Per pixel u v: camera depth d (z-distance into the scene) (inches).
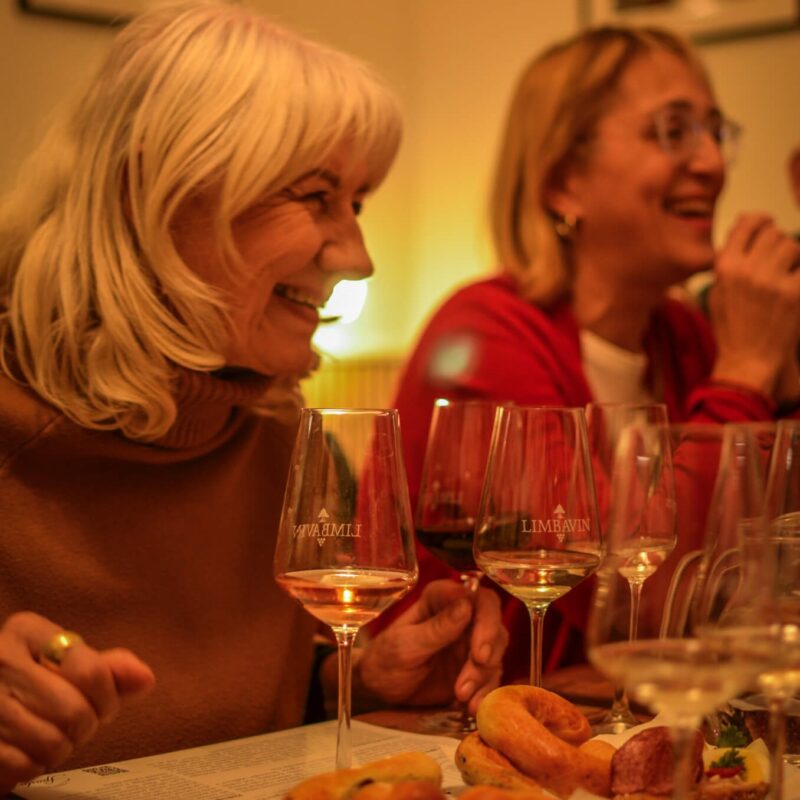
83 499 46.7
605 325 82.0
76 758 43.7
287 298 49.9
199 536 49.8
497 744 29.1
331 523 30.8
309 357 51.1
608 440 46.9
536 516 34.9
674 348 86.1
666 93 79.2
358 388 169.5
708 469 26.5
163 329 46.1
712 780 28.6
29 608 45.0
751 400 70.8
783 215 142.3
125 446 47.3
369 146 49.1
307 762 34.4
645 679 22.2
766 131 143.4
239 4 50.1
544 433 35.4
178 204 45.3
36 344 45.9
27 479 45.6
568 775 27.9
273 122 45.6
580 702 43.6
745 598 22.7
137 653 46.8
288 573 30.9
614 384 81.7
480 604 45.8
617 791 27.5
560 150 80.2
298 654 54.0
